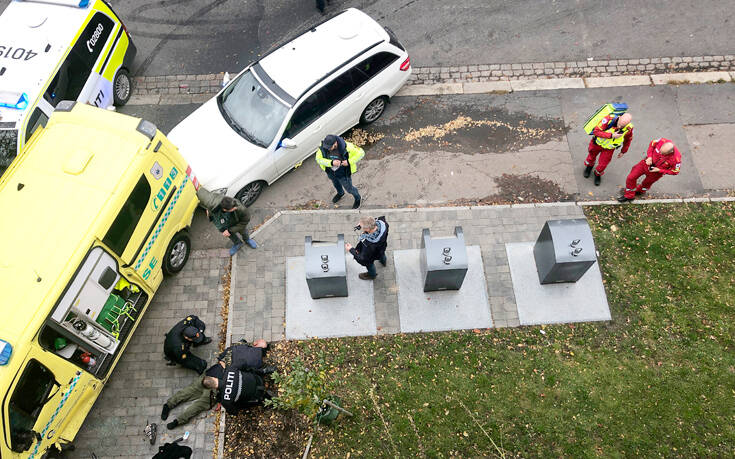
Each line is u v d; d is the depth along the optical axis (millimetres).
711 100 10312
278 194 9719
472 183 9664
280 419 7613
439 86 10844
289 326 8328
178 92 11008
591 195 9445
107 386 7938
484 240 9023
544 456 7242
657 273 8578
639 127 10094
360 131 10391
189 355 7688
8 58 9109
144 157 7227
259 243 9117
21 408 6250
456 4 11812
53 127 7484
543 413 7527
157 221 7785
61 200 6863
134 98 10992
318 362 7855
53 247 6555
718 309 8211
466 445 7348
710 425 7336
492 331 8234
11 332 6113
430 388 7773
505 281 8641
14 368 6020
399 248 8984
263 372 7680
